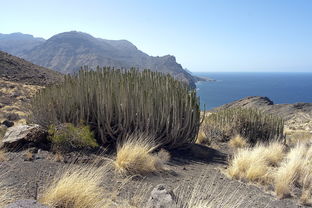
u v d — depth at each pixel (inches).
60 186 138.1
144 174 214.2
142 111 291.7
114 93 301.0
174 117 301.0
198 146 350.3
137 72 350.6
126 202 155.0
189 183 204.1
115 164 217.5
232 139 412.8
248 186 214.4
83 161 222.1
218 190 194.1
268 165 279.9
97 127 302.7
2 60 1504.7
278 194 203.0
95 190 154.3
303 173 234.4
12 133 257.9
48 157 226.4
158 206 143.9
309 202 193.9
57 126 270.5
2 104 698.8
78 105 306.7
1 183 150.2
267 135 446.9
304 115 1193.4
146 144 263.1
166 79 332.8
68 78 337.1
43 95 318.3
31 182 170.9
